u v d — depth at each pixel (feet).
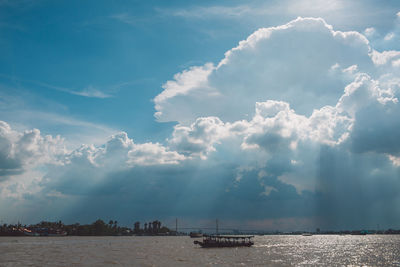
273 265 268.62
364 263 296.10
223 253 379.55
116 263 261.65
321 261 308.19
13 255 322.14
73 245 532.32
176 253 372.79
